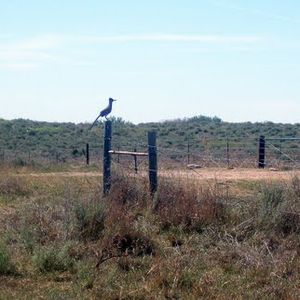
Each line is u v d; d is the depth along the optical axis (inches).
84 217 472.4
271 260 411.2
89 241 456.8
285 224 472.4
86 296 357.4
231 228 473.7
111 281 377.1
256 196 524.1
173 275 381.7
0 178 733.3
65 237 458.6
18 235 469.4
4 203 616.7
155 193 523.8
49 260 406.0
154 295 359.6
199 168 956.6
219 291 367.6
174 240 463.2
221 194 527.8
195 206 501.4
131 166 644.1
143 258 421.7
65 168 1092.5
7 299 353.1
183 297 358.3
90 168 1091.9
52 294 360.2
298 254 426.0
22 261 416.8
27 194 675.4
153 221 497.4
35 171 1027.3
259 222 472.7
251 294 362.9
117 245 438.0
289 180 613.9
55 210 518.9
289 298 356.2
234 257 423.8
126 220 468.4
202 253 433.1
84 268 394.9
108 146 564.4
